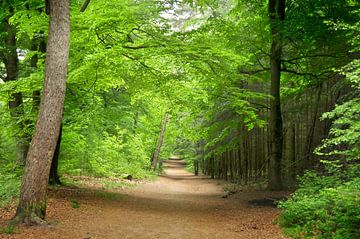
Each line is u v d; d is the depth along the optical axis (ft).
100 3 37.11
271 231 29.91
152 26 38.27
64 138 53.47
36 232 25.59
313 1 43.68
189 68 40.40
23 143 49.67
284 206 32.63
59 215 31.42
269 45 58.23
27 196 27.43
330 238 24.67
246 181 73.72
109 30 37.40
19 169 48.11
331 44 46.11
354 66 22.98
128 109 69.05
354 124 23.44
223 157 97.66
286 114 67.87
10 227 25.52
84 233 27.07
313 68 53.72
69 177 62.39
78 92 46.32
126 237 27.27
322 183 36.81
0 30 45.21
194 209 44.45
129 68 42.42
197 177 120.78
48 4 29.40
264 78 61.31
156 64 43.47
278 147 54.80
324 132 54.34
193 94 47.16
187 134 73.15
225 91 47.80
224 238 28.63
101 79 43.91
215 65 38.14
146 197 55.01
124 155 93.86
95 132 62.59
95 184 60.44
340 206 27.78
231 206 46.57
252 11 57.98
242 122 63.36
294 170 61.77
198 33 39.86
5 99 43.04
